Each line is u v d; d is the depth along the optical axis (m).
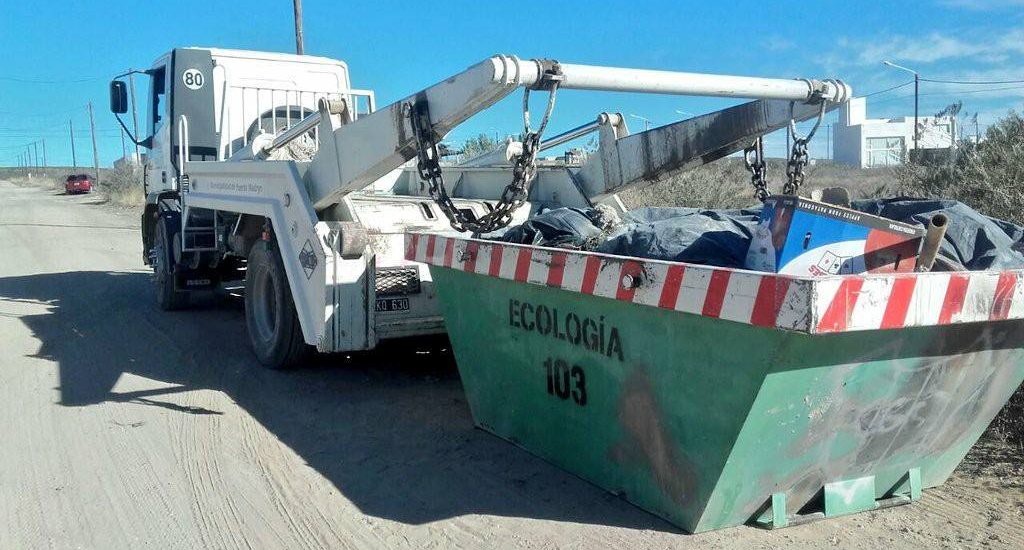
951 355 3.63
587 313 4.07
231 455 5.15
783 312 2.98
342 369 7.13
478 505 4.29
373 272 6.12
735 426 3.41
